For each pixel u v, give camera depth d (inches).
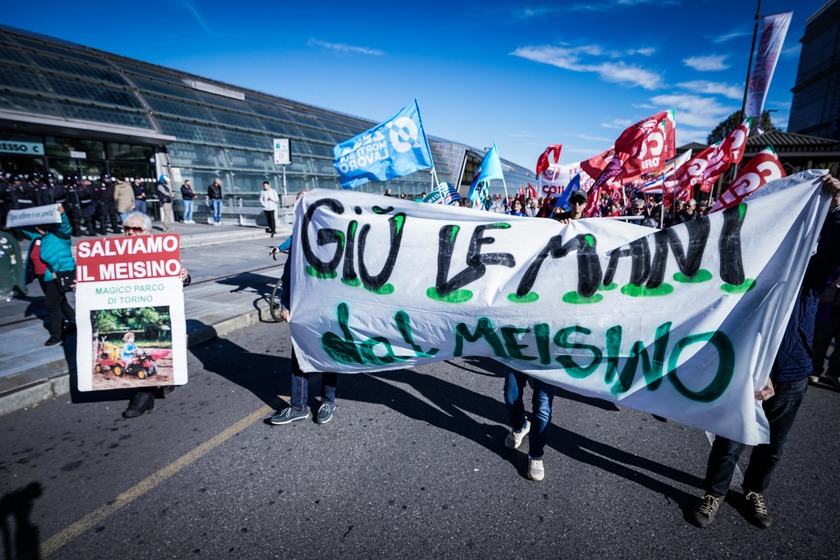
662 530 100.6
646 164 251.9
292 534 98.7
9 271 282.2
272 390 172.4
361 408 157.9
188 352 212.7
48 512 104.2
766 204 96.7
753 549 95.2
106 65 753.0
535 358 118.0
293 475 119.3
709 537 98.6
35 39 693.9
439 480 117.9
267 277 360.5
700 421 101.4
